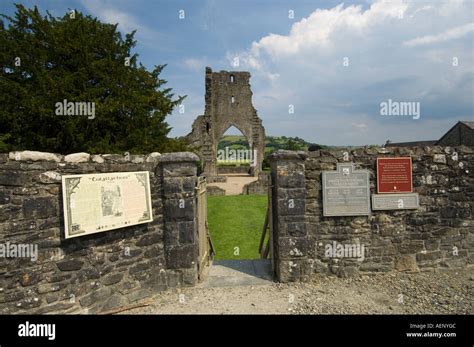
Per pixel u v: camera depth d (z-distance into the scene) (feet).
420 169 17.56
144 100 36.88
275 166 16.97
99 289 13.39
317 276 17.01
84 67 33.17
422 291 15.52
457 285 16.14
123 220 14.14
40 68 30.99
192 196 16.11
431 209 17.72
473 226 18.24
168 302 14.78
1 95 28.71
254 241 29.14
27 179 11.30
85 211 12.70
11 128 29.96
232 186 71.46
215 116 93.61
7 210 10.79
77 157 12.83
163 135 41.83
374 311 13.66
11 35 34.53
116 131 35.37
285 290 15.88
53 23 36.42
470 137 86.48
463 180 18.12
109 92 34.99
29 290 11.32
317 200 17.01
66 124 28.73
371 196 17.19
